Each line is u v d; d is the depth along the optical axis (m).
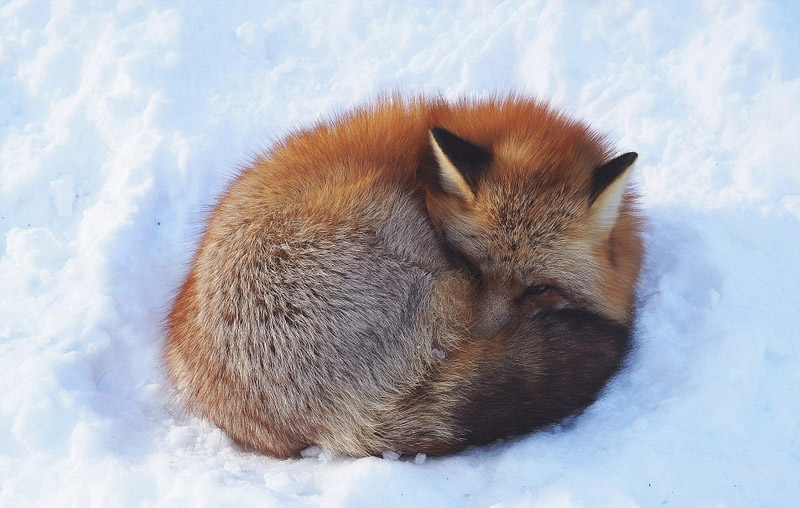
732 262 6.48
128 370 6.53
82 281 6.91
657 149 7.73
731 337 5.69
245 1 9.37
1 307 6.67
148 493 5.06
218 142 8.20
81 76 8.66
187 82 8.64
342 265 5.57
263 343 5.50
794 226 6.82
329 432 5.50
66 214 7.66
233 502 4.77
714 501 4.71
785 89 7.78
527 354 5.38
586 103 8.27
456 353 5.47
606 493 4.70
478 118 6.24
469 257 5.61
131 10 9.09
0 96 8.55
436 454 5.42
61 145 8.00
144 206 7.62
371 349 5.51
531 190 5.47
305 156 6.14
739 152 7.49
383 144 6.09
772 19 8.33
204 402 5.84
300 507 4.75
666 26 8.61
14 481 5.22
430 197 5.84
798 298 6.23
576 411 5.46
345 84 8.72
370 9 9.25
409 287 5.66
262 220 5.66
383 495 4.88
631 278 6.06
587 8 8.88
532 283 5.50
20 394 5.70
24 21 9.02
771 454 4.98
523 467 5.02
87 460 5.33
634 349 5.93
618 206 5.61
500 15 9.01
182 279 7.08
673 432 5.10
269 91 8.67
